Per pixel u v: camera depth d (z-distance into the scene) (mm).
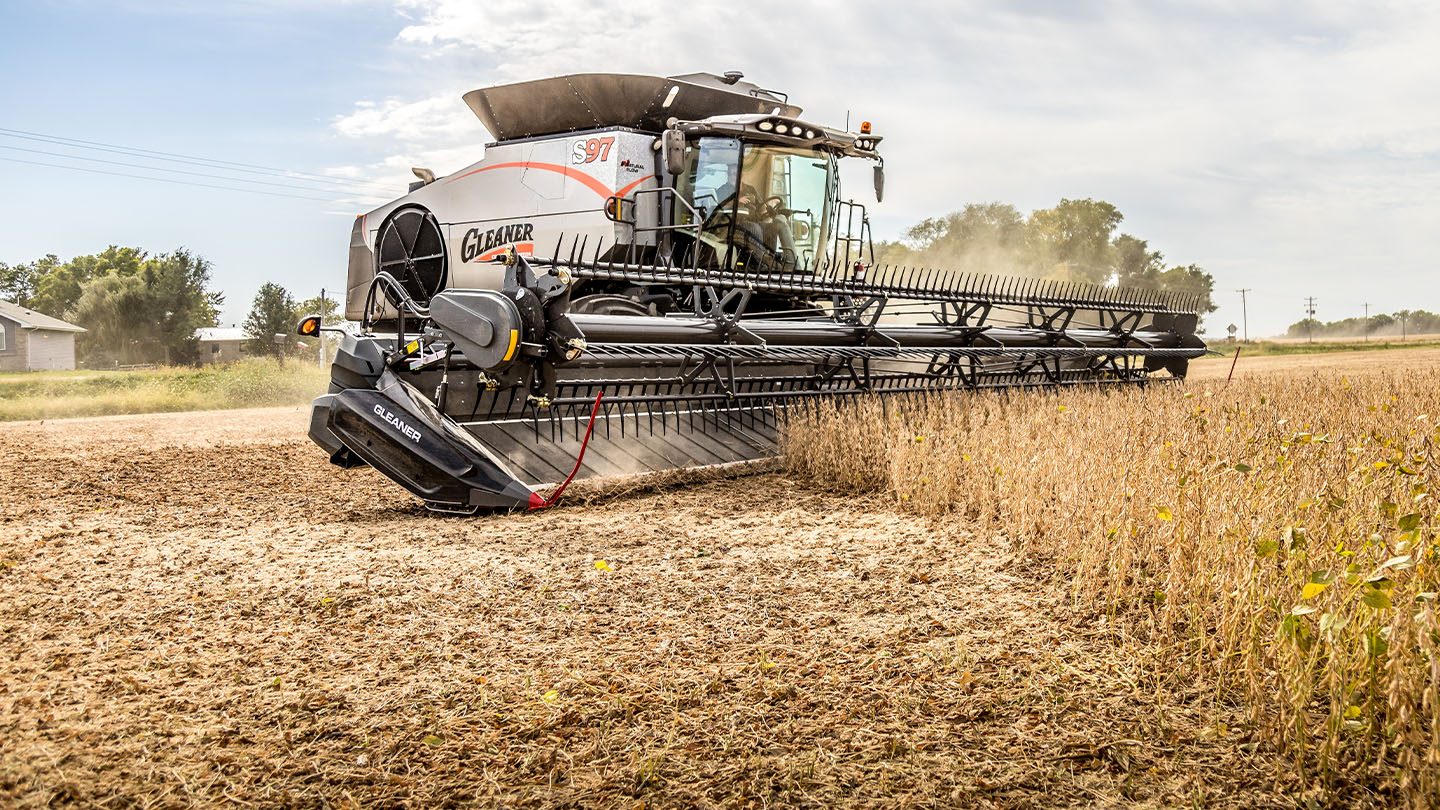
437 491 6754
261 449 11453
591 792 2881
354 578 5141
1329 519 4043
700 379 8070
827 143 9805
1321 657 3387
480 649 4047
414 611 4566
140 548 5922
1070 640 4137
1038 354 9508
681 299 8914
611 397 7598
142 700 3500
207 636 4215
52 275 81000
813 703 3498
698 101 9945
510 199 10109
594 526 6344
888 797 2857
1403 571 3381
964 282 9312
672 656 3957
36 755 3051
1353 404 8219
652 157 9531
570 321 6117
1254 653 3459
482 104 10312
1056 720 3365
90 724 3289
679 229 9328
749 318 8922
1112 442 5844
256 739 3197
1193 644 4027
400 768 3016
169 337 63656
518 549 5742
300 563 5484
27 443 12398
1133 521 4750
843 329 8516
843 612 4531
